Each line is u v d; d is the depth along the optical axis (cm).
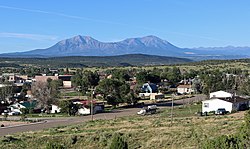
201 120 5609
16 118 8444
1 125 6956
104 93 10194
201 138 3859
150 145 3909
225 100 7656
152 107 8625
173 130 4444
